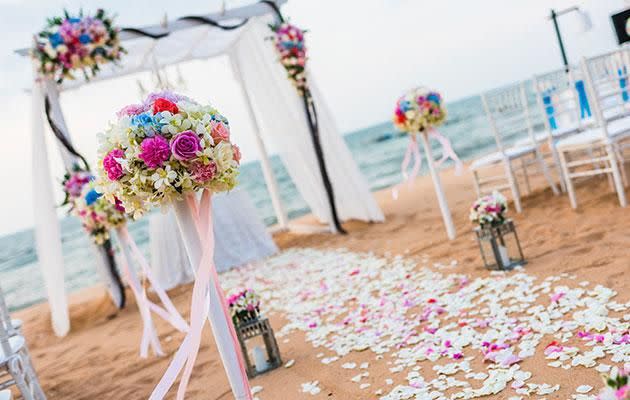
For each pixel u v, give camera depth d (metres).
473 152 17.69
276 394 3.15
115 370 4.66
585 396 2.25
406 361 3.12
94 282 15.53
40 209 6.76
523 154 6.11
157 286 4.04
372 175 20.97
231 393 3.40
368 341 3.58
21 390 3.06
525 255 4.49
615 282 3.38
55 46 5.68
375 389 2.89
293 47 7.07
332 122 7.81
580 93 6.94
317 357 3.60
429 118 5.46
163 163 2.07
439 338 3.32
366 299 4.59
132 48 7.02
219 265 7.70
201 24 6.81
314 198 8.96
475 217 4.30
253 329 3.56
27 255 22.56
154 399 2.18
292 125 8.02
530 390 2.42
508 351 2.83
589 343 2.69
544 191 6.60
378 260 5.80
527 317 3.23
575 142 5.20
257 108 8.68
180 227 2.27
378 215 7.93
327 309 4.62
